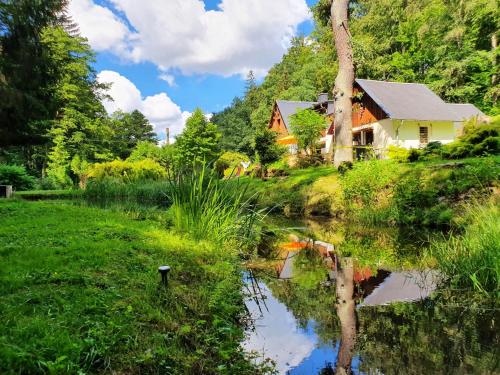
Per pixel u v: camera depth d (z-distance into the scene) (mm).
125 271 3766
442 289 4266
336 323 3430
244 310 3777
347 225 9961
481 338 3010
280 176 18594
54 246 4605
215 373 2424
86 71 35312
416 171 10586
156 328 2701
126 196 19000
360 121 25422
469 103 29656
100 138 37906
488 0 25953
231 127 55844
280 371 2533
